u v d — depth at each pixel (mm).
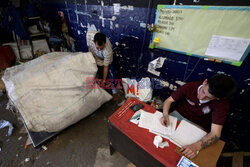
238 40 968
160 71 1602
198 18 1080
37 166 1280
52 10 3113
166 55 1445
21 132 1566
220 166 1300
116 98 2141
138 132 921
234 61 1040
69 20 2723
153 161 846
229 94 753
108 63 1758
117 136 1023
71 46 3227
